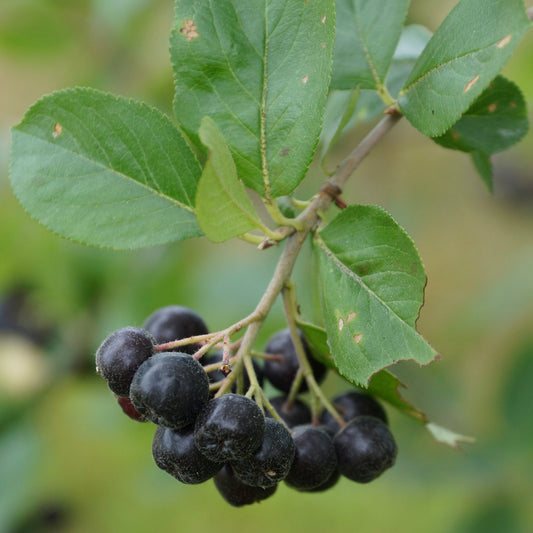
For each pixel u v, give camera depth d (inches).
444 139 11.5
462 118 11.5
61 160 10.5
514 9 10.1
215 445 9.8
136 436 17.8
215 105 10.4
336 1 11.6
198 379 9.9
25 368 17.0
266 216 15.9
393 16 11.5
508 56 10.1
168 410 9.8
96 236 10.5
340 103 12.5
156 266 17.1
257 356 11.1
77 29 18.0
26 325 17.1
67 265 16.9
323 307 10.4
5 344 17.0
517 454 16.5
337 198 10.8
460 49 10.4
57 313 17.0
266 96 10.3
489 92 11.3
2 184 17.2
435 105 10.5
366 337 10.2
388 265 10.2
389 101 11.4
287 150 10.3
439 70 10.5
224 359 10.0
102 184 10.5
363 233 10.3
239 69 10.4
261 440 9.9
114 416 17.5
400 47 12.5
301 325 10.8
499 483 16.5
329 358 11.0
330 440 10.6
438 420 17.4
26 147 10.5
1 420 17.4
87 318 17.1
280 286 10.3
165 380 9.8
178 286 17.2
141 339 10.0
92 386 17.6
